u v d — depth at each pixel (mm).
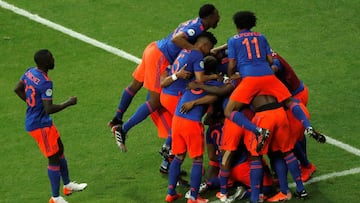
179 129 34875
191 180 34938
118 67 49562
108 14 56969
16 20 55812
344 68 48781
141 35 53812
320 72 48375
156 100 38312
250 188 35688
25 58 51062
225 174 35250
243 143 35750
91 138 41750
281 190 35500
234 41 35062
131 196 36406
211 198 36094
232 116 34500
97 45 52438
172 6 57969
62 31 54406
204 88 34969
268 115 34219
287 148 35031
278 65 35656
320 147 40156
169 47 38062
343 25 54625
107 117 43844
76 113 44312
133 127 42844
